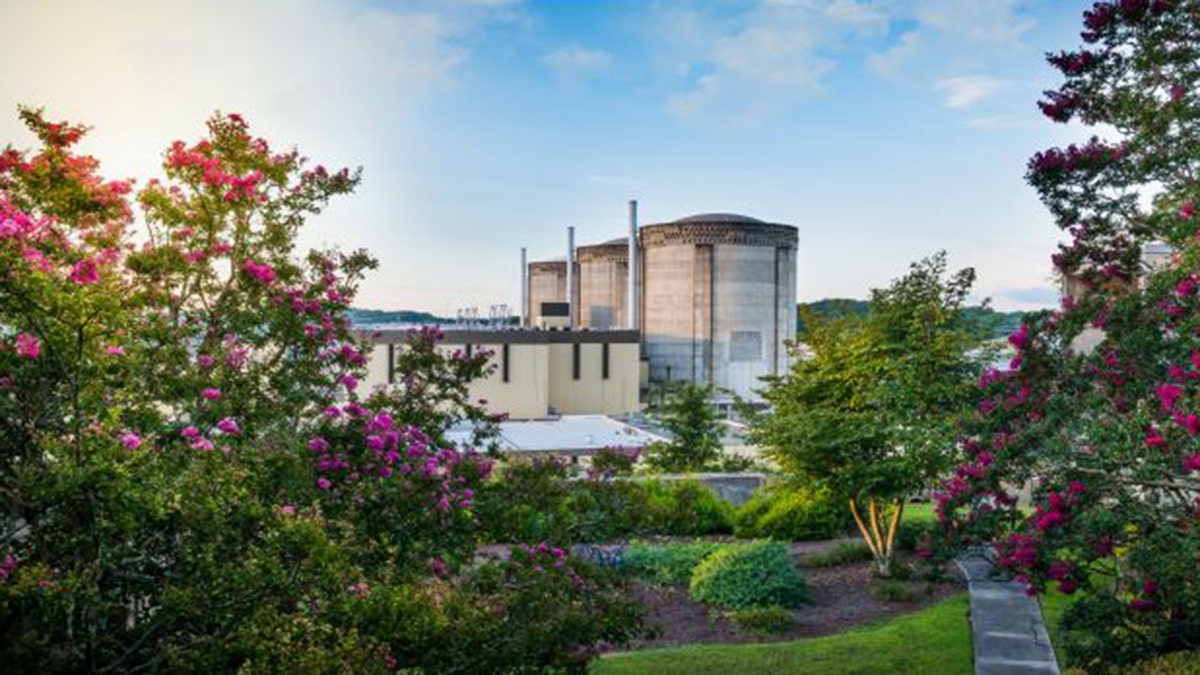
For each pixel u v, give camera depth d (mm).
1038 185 14672
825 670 14570
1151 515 11070
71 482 7703
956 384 20828
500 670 9789
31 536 8398
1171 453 10508
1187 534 10586
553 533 12961
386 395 14984
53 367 8969
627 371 83500
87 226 11203
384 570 10617
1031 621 17188
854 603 19797
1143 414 10859
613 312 119188
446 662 9578
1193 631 11867
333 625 8938
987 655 15234
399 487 11750
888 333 22375
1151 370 11383
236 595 7984
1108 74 14281
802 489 23562
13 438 8984
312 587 8711
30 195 10461
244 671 7516
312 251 13094
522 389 72500
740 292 98188
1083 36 14297
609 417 70875
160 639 8266
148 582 9016
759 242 98688
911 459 20438
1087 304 12320
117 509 7930
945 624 17156
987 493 12117
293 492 10445
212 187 11992
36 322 8781
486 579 10836
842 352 22969
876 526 22031
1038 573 11477
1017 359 12375
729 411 73625
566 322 96125
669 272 99562
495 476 15766
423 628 9227
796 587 19688
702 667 14812
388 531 11695
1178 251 14234
